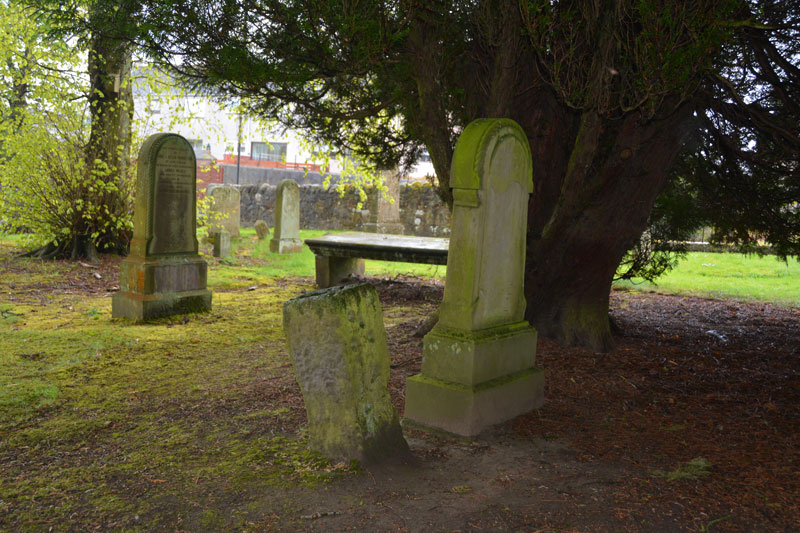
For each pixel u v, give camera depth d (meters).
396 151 7.62
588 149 4.92
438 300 8.84
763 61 4.84
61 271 10.11
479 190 3.70
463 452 3.45
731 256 15.50
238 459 3.25
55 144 10.98
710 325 7.46
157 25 4.93
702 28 3.71
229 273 11.02
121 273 7.02
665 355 5.80
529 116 5.65
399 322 7.19
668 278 11.82
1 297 7.91
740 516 2.66
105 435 3.60
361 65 4.83
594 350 5.82
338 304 3.11
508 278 4.09
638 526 2.57
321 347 3.18
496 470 3.18
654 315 8.05
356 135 7.41
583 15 4.30
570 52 4.30
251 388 4.55
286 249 14.35
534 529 2.54
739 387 4.84
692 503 2.79
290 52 5.15
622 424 3.95
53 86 10.77
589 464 3.28
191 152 7.26
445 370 3.83
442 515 2.66
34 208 10.99
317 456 3.27
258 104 6.25
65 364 5.03
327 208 21.39
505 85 5.12
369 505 2.74
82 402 4.17
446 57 5.51
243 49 5.01
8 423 3.74
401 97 6.02
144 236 6.86
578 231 5.48
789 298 9.63
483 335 3.84
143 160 6.81
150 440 3.53
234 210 16.39
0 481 2.96
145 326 6.58
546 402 4.36
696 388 4.80
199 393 4.42
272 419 3.88
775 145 5.19
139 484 2.94
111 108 11.23
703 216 6.77
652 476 3.11
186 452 3.35
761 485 2.99
